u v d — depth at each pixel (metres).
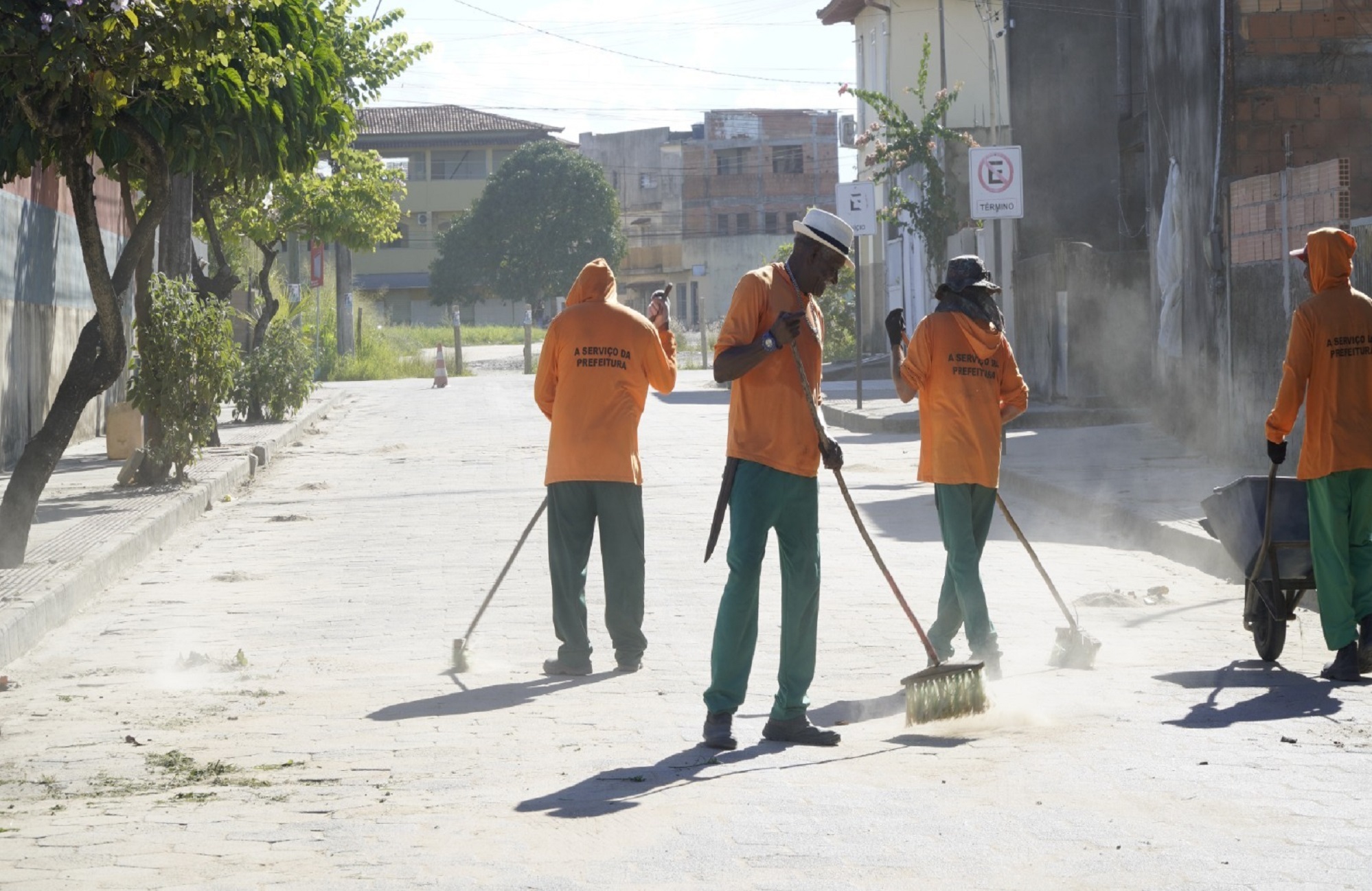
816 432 6.37
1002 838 5.01
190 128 12.24
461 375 52.50
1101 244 28.83
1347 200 13.90
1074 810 5.32
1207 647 8.48
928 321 7.78
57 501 15.38
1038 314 25.67
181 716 7.20
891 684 7.65
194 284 17.44
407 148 101.00
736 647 6.38
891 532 13.30
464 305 95.62
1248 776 5.73
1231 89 16.97
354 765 6.20
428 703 7.40
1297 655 8.26
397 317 101.12
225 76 12.72
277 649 8.95
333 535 14.19
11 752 6.55
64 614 10.08
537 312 92.81
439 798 5.65
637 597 8.18
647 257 103.50
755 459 6.34
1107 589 10.46
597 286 8.45
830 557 11.93
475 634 9.30
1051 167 28.77
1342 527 7.60
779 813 5.35
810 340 6.41
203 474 17.62
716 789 5.68
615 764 6.12
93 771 6.19
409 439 25.42
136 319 17.02
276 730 6.86
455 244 91.69
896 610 9.65
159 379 16.72
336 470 20.61
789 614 6.45
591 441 8.14
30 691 7.89
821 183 105.56
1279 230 15.30
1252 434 16.17
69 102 11.48
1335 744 6.22
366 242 30.09
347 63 27.05
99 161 23.91
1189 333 18.72
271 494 17.78
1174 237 19.05
